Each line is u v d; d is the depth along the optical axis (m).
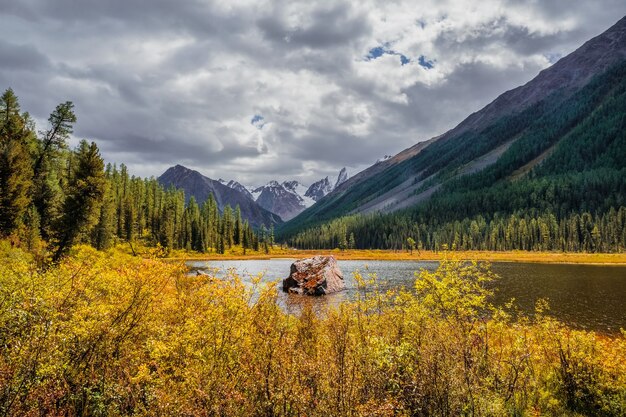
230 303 7.67
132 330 7.46
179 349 7.17
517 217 142.50
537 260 89.19
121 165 116.12
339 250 162.00
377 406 6.44
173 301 8.84
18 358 5.84
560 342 10.09
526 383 8.73
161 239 89.62
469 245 138.00
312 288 36.22
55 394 5.82
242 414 5.97
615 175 157.00
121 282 8.11
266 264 87.75
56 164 47.09
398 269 71.00
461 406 7.00
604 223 117.81
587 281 48.81
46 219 43.34
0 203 33.34
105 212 50.78
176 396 6.23
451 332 8.52
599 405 8.98
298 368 6.44
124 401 6.40
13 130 42.00
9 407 5.37
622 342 10.45
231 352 6.92
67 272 8.89
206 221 128.00
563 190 156.38
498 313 10.43
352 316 9.55
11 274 8.06
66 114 43.88
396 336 9.27
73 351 6.56
